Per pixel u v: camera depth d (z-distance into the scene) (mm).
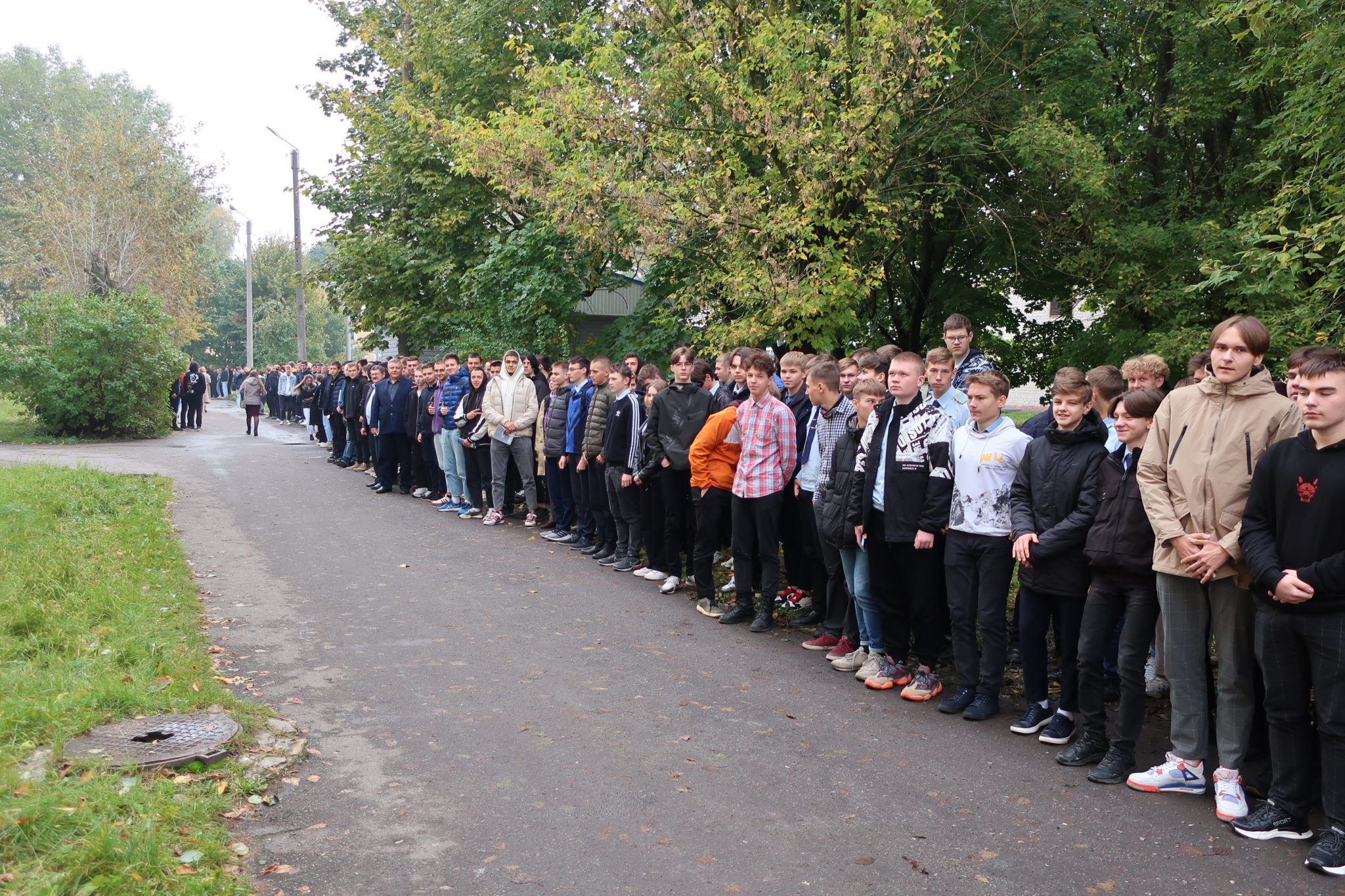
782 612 7527
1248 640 4078
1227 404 4129
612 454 8742
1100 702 4617
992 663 5254
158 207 38531
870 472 5699
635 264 12867
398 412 13359
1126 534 4438
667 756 4594
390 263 17484
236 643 6246
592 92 10750
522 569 8828
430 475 13062
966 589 5309
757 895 3330
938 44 9547
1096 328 12086
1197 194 11828
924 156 11945
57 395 21078
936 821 3943
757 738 4863
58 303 21781
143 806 3611
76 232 37594
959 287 13719
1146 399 4555
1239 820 3900
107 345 21781
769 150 10445
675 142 10570
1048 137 10594
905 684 5812
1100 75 11734
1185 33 11164
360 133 18672
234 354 70188
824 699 5531
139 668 5180
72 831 3326
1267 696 3844
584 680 5734
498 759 4520
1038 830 3871
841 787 4277
